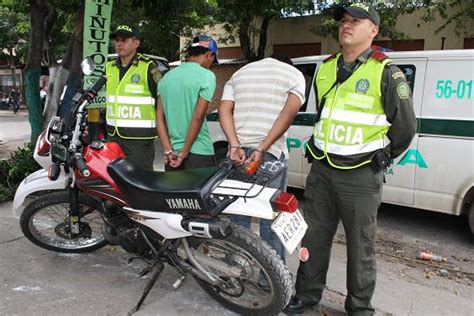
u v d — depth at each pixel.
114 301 2.97
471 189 4.10
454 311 2.95
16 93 24.62
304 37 13.02
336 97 2.53
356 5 2.44
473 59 4.01
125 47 3.60
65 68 6.24
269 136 2.68
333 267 3.54
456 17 9.98
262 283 2.67
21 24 17.30
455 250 4.21
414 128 2.44
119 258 3.58
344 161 2.50
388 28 10.44
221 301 2.85
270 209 2.42
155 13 6.23
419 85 4.29
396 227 4.79
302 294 2.86
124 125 3.67
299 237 2.51
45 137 3.46
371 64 2.44
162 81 3.28
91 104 3.24
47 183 3.37
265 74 2.80
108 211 3.14
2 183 5.16
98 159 3.05
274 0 8.67
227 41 13.73
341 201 2.57
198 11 10.48
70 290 3.09
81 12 5.34
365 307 2.68
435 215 5.18
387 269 3.73
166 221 2.63
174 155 3.27
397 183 4.49
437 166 4.22
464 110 4.05
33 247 3.73
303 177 5.13
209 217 2.55
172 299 3.01
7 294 3.02
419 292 3.19
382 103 2.42
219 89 11.38
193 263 2.72
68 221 3.42
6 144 11.12
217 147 5.74
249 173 2.62
